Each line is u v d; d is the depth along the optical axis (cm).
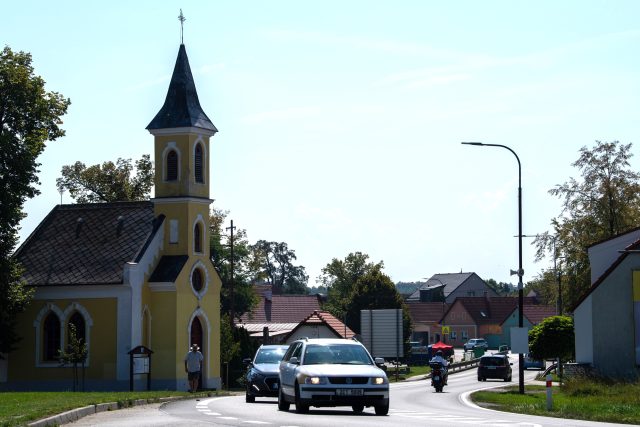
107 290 6831
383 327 9588
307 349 3428
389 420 2939
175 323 6925
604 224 9288
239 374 8544
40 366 6931
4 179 6525
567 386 5353
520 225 5572
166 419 3009
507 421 2988
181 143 7194
